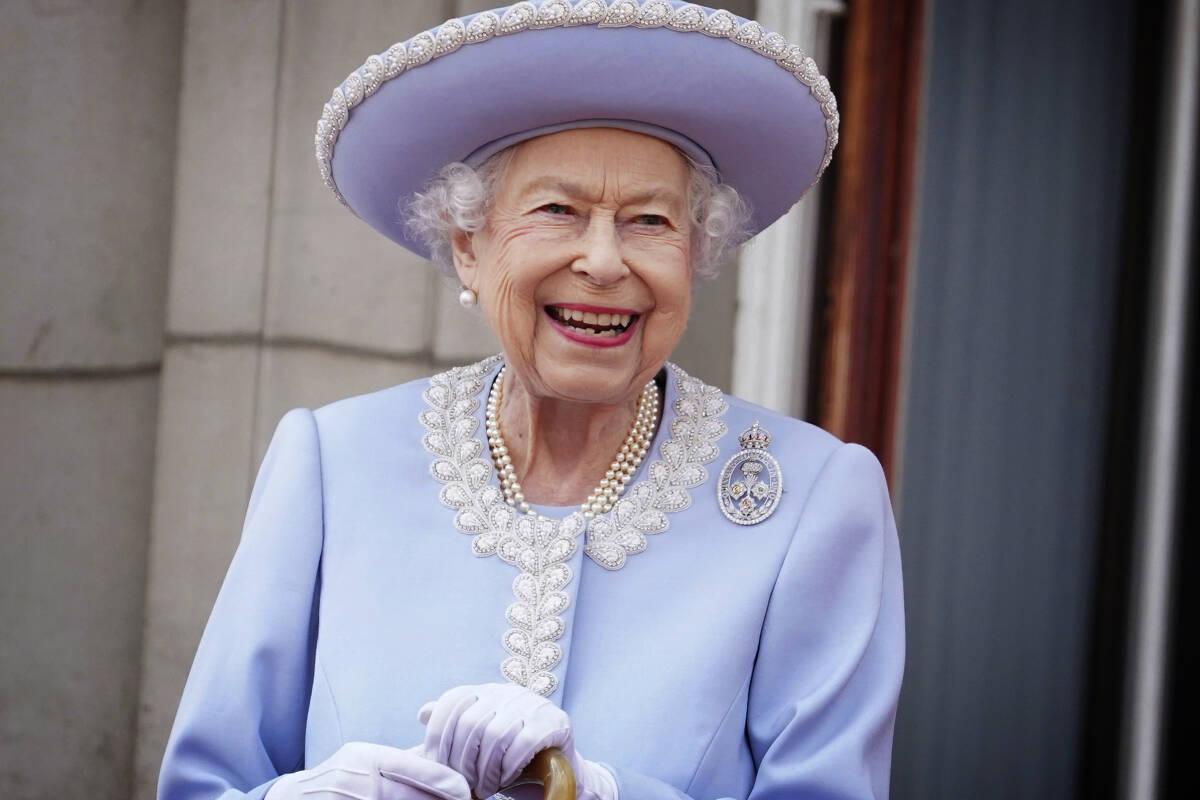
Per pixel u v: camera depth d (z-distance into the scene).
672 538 2.69
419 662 2.56
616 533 2.68
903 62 4.73
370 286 4.48
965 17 4.75
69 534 4.63
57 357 4.59
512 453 2.82
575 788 2.21
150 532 4.64
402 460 2.80
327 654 2.60
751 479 2.73
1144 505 4.70
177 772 2.58
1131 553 4.72
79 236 4.58
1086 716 4.73
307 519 2.75
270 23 4.53
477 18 2.43
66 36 4.52
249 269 4.55
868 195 4.75
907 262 4.74
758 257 4.59
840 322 4.75
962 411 4.76
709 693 2.52
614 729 2.49
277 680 2.66
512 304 2.58
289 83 4.53
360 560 2.68
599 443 2.77
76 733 4.66
